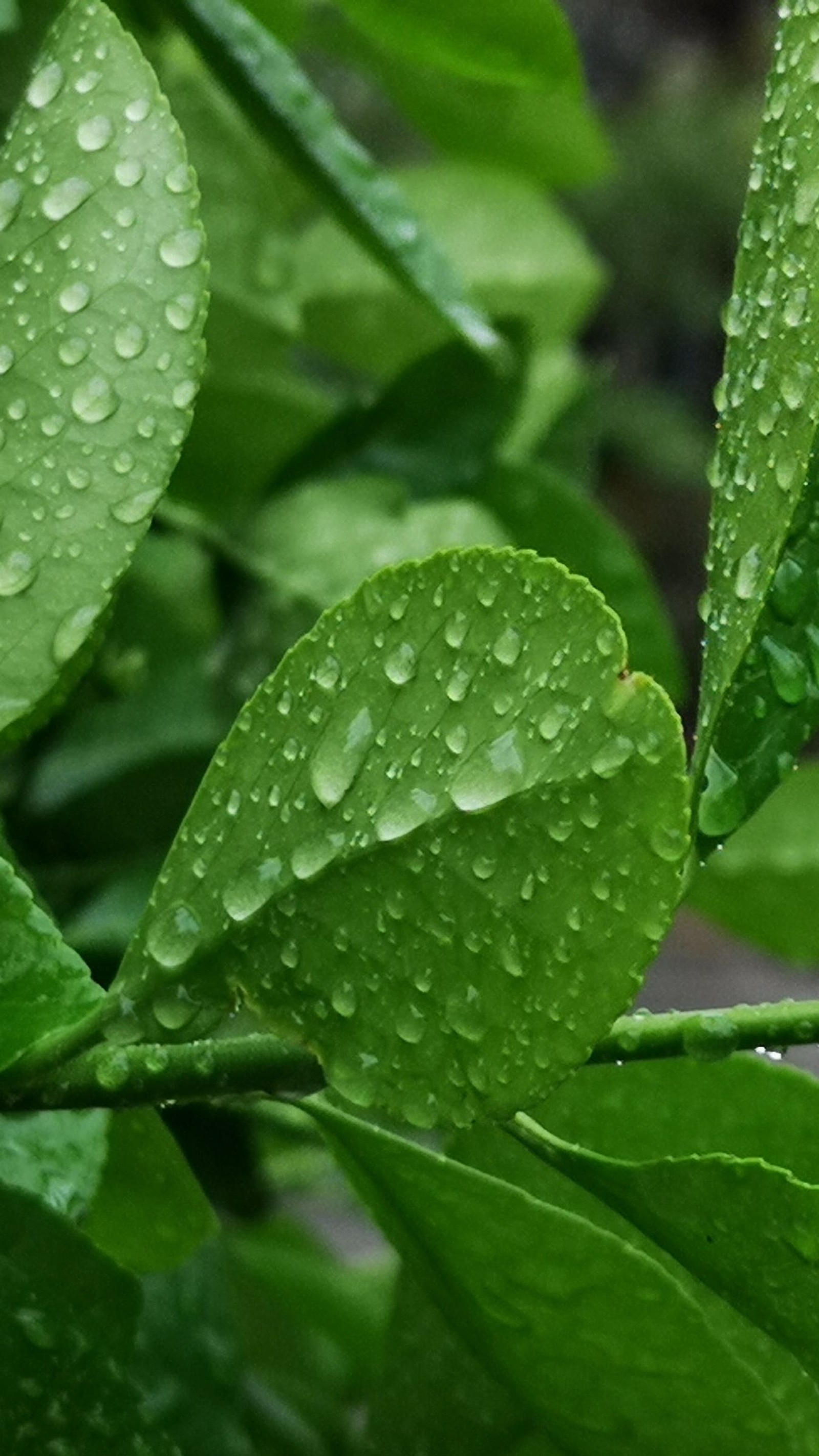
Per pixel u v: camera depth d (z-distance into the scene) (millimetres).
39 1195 308
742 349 304
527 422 595
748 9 3746
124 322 296
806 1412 302
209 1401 405
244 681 469
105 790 487
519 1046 276
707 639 302
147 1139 322
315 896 281
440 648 277
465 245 576
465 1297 301
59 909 483
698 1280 303
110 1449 293
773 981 2193
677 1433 299
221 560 471
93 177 299
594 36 3734
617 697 270
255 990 284
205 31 406
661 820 269
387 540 464
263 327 471
